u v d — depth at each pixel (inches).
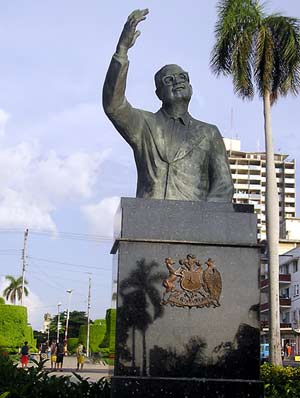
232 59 792.9
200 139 278.2
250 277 244.4
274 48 798.5
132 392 227.9
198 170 274.7
